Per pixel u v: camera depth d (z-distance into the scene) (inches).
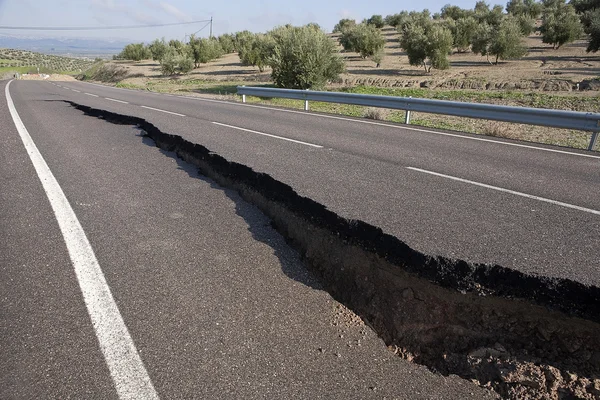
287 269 150.4
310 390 97.6
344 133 372.5
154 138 363.3
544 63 1078.4
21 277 136.5
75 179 243.0
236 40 2591.0
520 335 115.2
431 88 856.3
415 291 131.6
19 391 92.4
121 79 1823.3
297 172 232.1
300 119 465.1
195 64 1941.4
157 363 101.7
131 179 245.4
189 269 145.3
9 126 425.1
